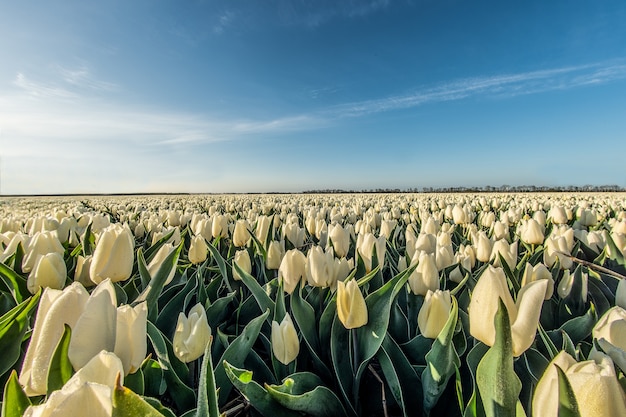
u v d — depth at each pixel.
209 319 2.30
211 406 1.01
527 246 3.81
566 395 0.79
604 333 1.16
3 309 2.19
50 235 2.59
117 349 1.08
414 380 1.69
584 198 18.45
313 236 5.55
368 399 1.94
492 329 1.23
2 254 2.92
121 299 2.18
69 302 1.06
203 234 4.15
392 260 3.25
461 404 1.38
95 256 1.94
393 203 13.61
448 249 2.93
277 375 1.81
